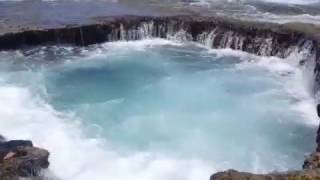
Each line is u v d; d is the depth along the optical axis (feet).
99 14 121.08
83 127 80.38
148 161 72.79
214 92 93.81
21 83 93.15
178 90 94.27
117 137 78.28
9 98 86.69
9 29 107.76
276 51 108.99
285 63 106.73
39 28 109.09
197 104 89.51
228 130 81.56
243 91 94.38
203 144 77.56
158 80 98.07
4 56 103.71
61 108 85.76
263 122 84.07
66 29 109.70
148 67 103.45
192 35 116.26
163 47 113.70
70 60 104.68
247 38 111.24
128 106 88.02
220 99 91.35
